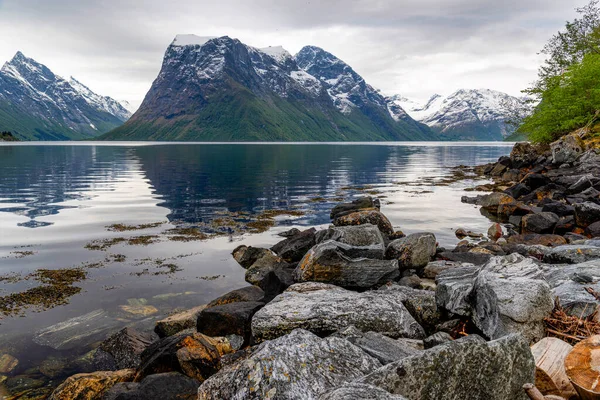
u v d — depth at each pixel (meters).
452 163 90.69
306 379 5.40
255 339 8.86
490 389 5.16
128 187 43.84
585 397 4.89
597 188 29.91
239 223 25.67
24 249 19.36
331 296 9.95
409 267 14.91
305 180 52.28
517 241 19.08
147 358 8.59
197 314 11.51
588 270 9.77
